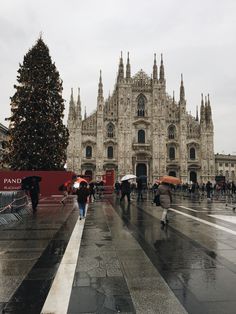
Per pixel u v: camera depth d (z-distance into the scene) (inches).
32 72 2181.3
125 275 421.1
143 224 877.8
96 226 842.2
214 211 1235.9
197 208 1369.3
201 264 472.7
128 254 533.6
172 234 721.0
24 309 315.9
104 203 1664.6
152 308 316.8
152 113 4013.3
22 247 588.4
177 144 4028.1
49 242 633.6
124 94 3986.2
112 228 807.7
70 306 322.7
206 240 652.1
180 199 2064.5
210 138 4018.2
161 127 3988.7
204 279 404.2
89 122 3927.2
